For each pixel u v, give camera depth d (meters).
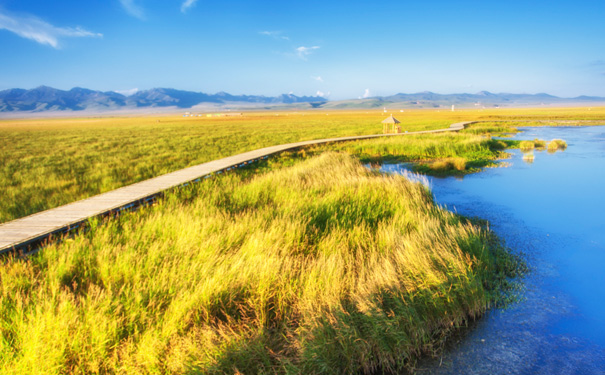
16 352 3.03
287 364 3.13
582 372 3.45
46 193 11.62
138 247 5.43
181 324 3.44
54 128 71.75
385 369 3.51
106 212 8.05
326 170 13.06
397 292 4.10
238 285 4.12
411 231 6.46
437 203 10.16
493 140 24.84
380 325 3.50
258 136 38.19
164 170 15.12
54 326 3.17
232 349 3.15
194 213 7.33
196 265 4.54
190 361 3.00
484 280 5.09
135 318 3.51
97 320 3.33
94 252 5.32
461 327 4.23
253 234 5.79
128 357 3.02
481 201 10.34
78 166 17.50
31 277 4.59
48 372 2.81
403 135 29.52
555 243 6.93
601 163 16.94
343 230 6.43
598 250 6.55
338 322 3.51
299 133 42.28
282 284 4.18
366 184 9.80
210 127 61.09
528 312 4.53
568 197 10.70
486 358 3.67
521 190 11.71
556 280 5.38
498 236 7.36
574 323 4.29
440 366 3.56
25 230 6.66
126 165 17.56
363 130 44.12
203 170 14.27
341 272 4.61
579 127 43.66
